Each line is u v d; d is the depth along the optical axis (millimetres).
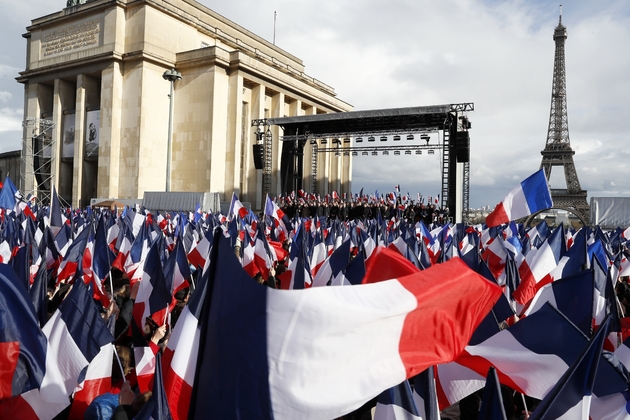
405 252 11906
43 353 4957
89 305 6215
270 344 3543
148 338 8617
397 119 46875
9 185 23734
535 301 7551
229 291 3736
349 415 7328
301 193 48750
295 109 74625
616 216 34844
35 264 12648
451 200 40750
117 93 63188
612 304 8719
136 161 61812
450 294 4141
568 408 3871
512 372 5449
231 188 62781
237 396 3574
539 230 20984
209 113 62000
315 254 14586
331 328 3574
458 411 8812
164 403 4043
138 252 14203
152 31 62812
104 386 6359
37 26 71875
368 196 43844
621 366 5152
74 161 66500
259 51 79062
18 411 4848
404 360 3814
